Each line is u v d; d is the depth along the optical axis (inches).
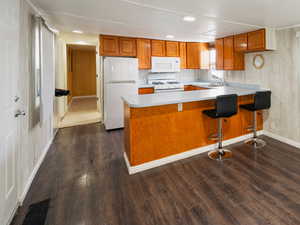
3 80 54.5
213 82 193.3
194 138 107.7
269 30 124.1
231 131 124.3
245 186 77.6
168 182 81.8
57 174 88.9
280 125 128.8
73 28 128.9
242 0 79.0
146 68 172.7
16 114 64.5
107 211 64.2
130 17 102.8
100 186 79.3
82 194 73.8
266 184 78.7
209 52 200.2
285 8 88.1
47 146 116.6
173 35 154.3
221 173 88.5
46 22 110.6
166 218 60.8
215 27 124.0
